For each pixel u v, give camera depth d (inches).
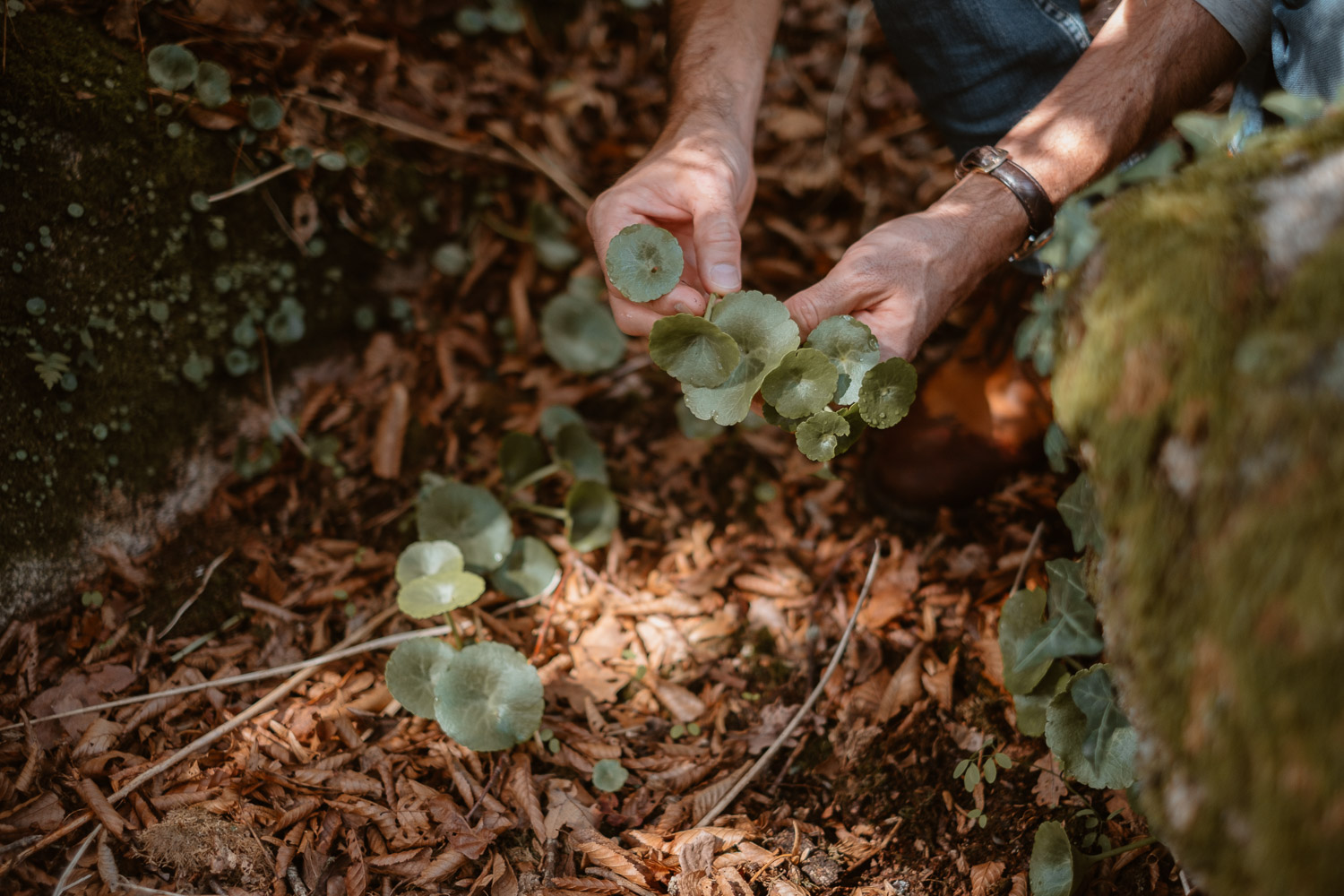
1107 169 52.1
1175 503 30.5
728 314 48.8
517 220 92.4
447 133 88.8
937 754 59.1
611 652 66.4
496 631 66.4
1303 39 48.8
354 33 84.2
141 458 67.5
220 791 53.5
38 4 64.6
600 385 84.8
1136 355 31.3
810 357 46.5
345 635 66.1
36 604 60.6
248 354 75.0
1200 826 30.3
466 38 96.0
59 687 57.9
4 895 47.2
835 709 62.5
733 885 51.8
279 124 74.5
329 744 58.0
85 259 64.6
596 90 102.5
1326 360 26.6
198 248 71.6
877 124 107.6
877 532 74.4
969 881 52.8
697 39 62.1
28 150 61.9
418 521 66.4
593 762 58.8
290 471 74.9
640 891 51.3
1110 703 48.4
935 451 72.3
